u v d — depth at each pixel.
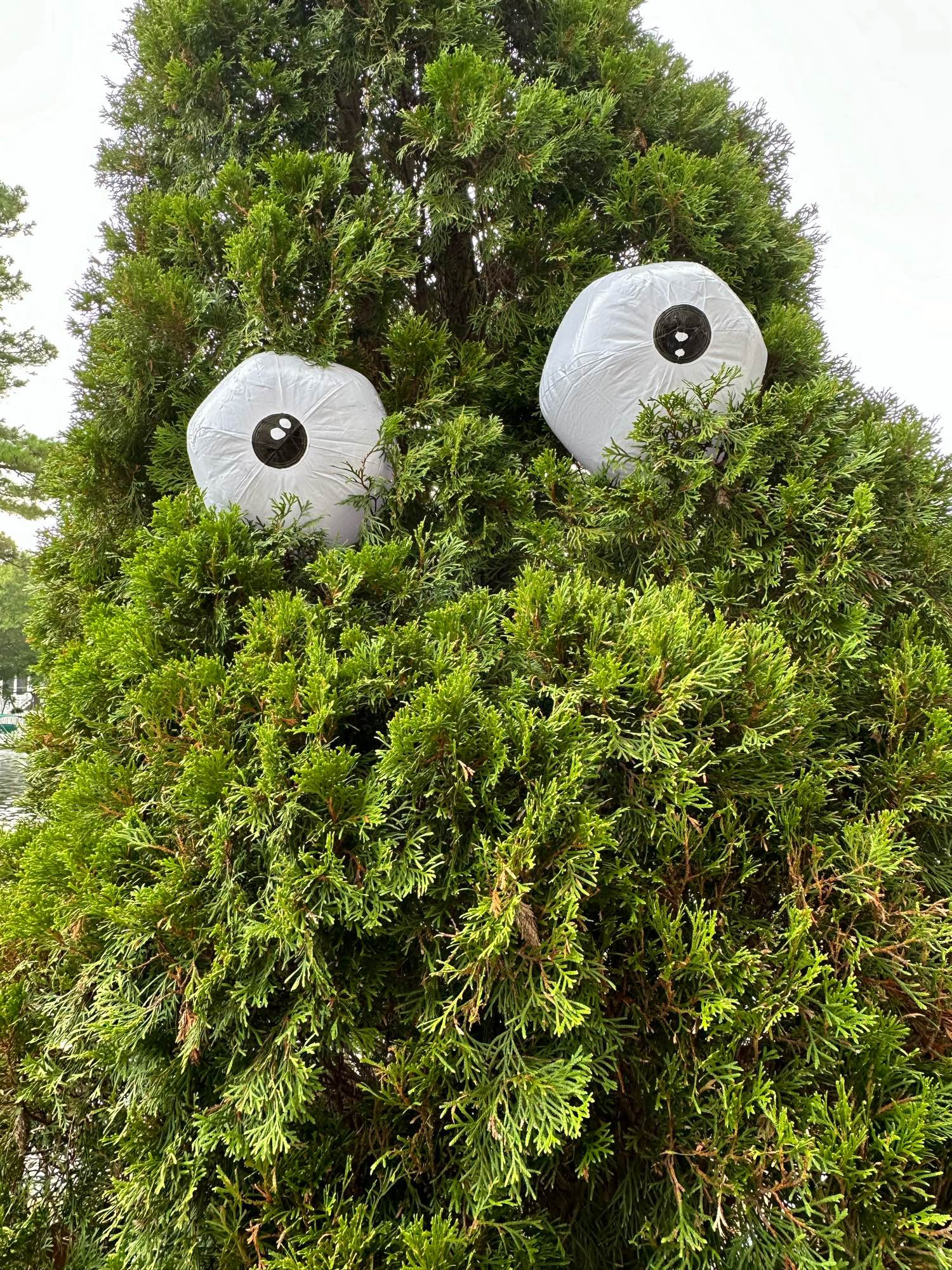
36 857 1.65
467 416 1.96
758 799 1.61
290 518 1.97
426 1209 1.38
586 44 2.49
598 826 1.30
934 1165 1.49
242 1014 1.36
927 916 1.53
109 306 2.76
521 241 2.26
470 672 1.44
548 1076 1.25
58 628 2.62
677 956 1.40
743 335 1.96
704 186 2.17
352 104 2.65
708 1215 1.31
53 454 2.52
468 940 1.30
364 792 1.40
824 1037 1.41
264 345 2.05
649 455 1.93
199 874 1.50
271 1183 1.33
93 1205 1.78
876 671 1.92
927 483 2.07
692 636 1.46
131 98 2.76
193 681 1.56
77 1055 1.56
